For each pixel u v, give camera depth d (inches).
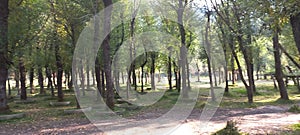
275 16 260.8
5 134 381.4
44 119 508.4
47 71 1088.2
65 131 382.6
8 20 583.5
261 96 919.0
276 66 754.2
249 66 725.9
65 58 810.2
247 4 282.4
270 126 371.6
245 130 345.4
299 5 243.3
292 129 345.7
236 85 1487.5
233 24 618.2
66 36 764.6
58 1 653.9
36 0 667.4
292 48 866.1
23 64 852.6
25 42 623.8
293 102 707.4
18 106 779.4
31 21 641.0
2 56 547.8
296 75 1078.4
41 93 1257.4
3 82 549.6
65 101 853.2
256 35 508.1
